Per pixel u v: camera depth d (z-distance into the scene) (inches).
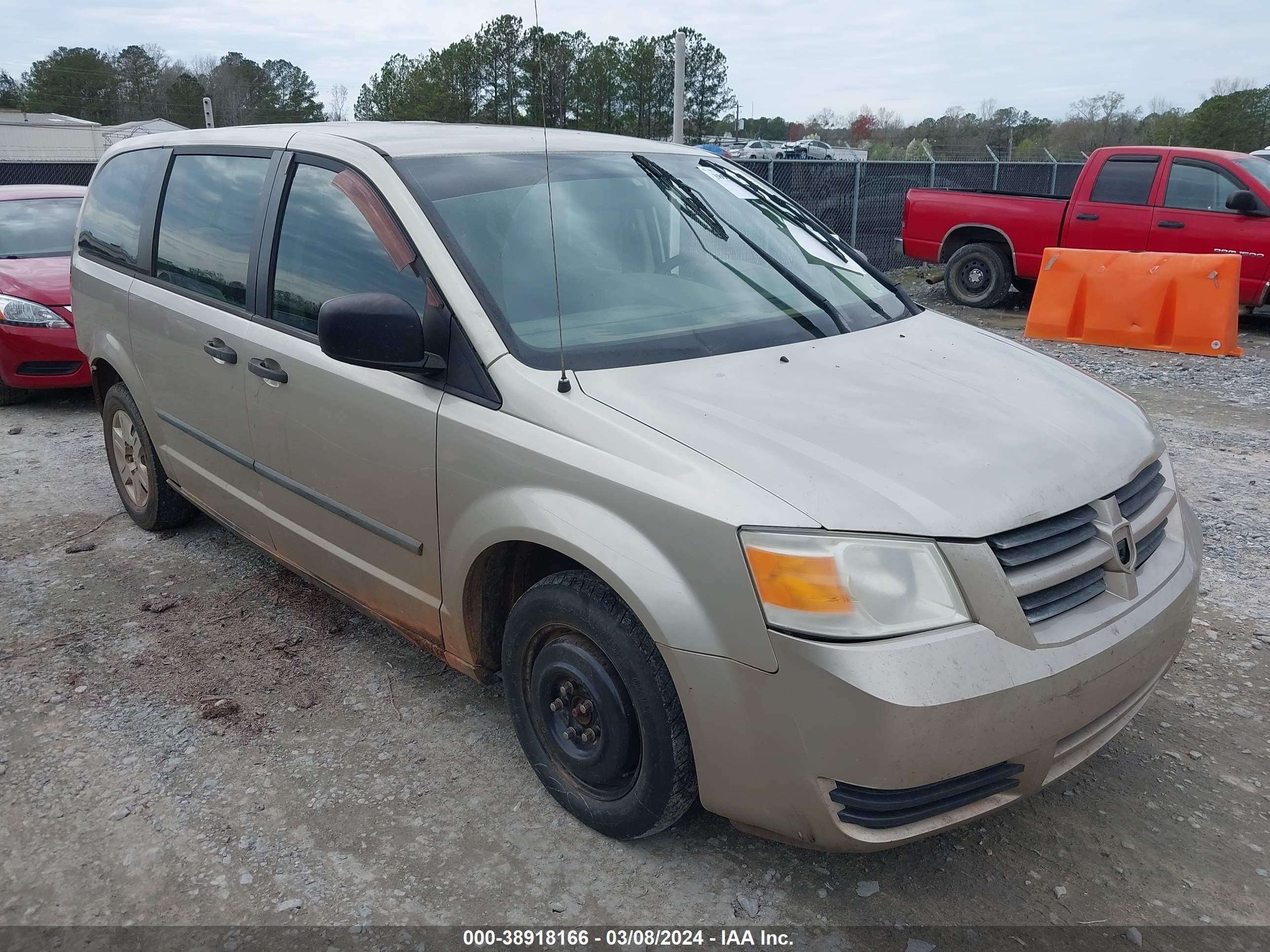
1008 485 87.6
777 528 82.0
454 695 132.6
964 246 486.3
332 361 120.8
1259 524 193.0
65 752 119.6
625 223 125.1
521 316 107.6
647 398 97.5
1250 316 470.0
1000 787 87.6
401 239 113.7
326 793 112.0
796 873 99.7
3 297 274.4
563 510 94.4
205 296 148.2
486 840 104.3
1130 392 308.0
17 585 165.9
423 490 110.7
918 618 80.8
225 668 139.5
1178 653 101.0
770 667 82.2
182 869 100.2
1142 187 418.9
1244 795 111.7
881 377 106.8
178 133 170.7
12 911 95.0
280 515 139.9
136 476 185.9
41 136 2303.2
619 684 96.0
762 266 130.7
